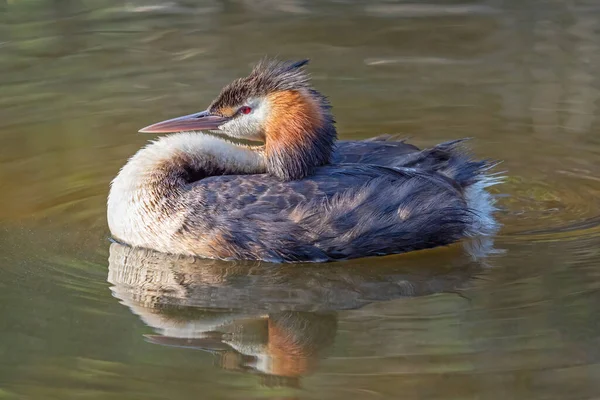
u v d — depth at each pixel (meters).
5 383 8.91
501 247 11.73
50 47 17.98
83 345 9.55
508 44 17.92
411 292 10.75
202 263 11.46
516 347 9.41
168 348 9.55
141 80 16.70
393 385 8.84
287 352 9.50
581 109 15.53
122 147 14.45
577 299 10.30
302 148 11.68
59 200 12.98
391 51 17.78
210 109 12.41
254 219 11.29
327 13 19.52
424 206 11.59
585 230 12.10
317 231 11.27
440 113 15.52
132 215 11.70
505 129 14.98
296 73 11.98
